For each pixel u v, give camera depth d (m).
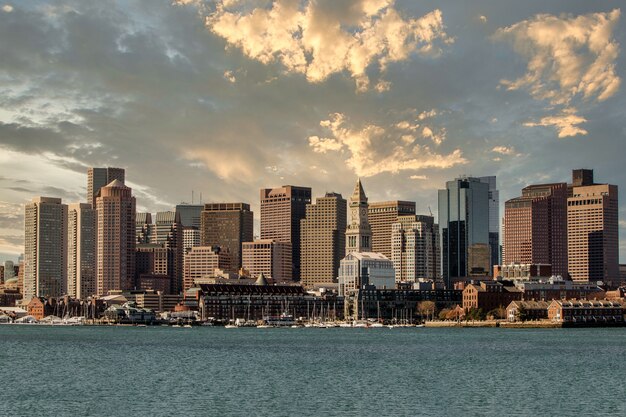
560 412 186.62
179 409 190.50
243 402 199.62
